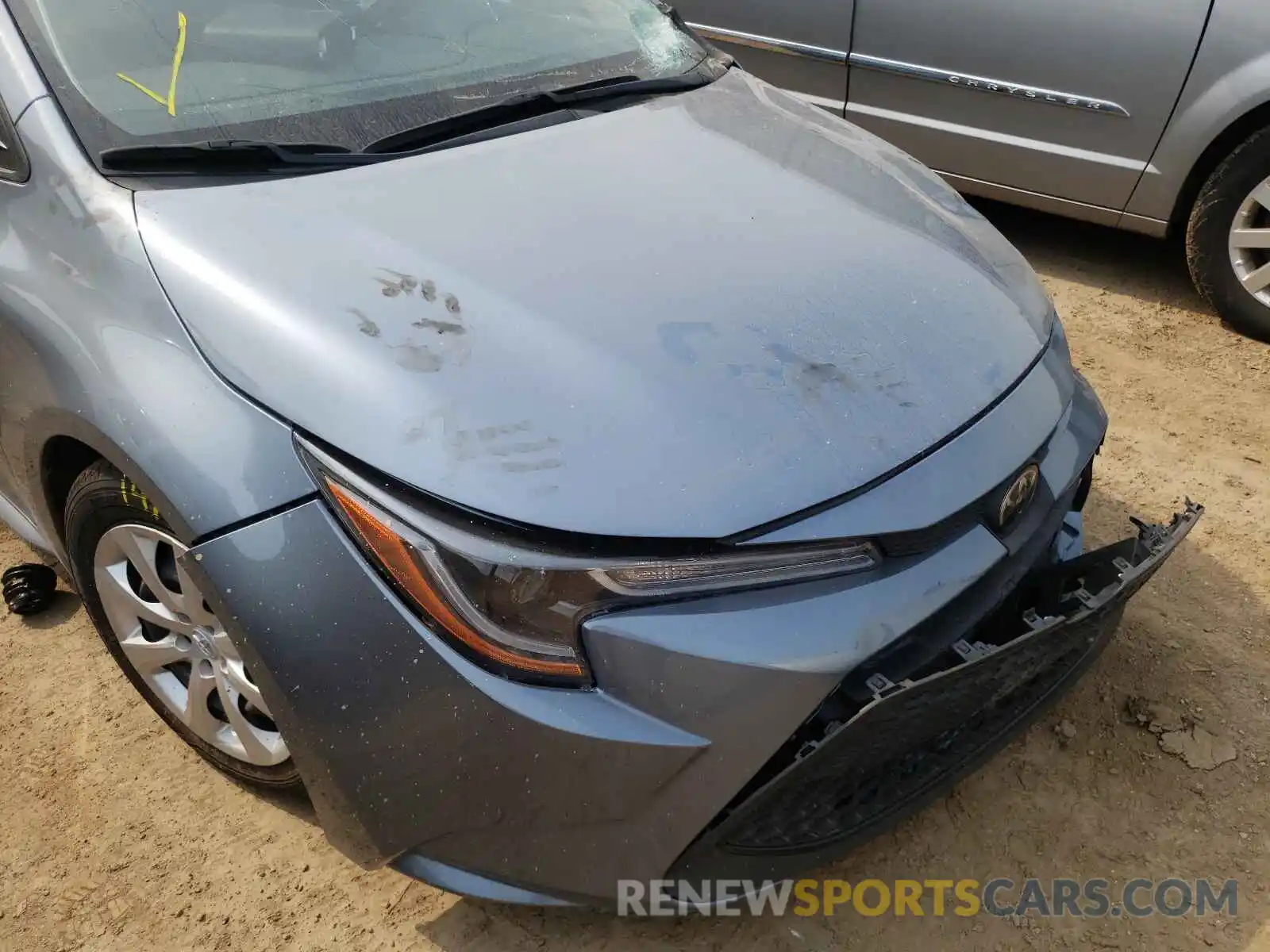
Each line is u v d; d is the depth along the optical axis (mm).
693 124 2164
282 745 1771
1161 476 2885
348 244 1596
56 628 2457
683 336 1515
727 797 1372
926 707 1444
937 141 3930
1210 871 1881
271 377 1438
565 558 1317
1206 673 2271
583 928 1776
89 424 1548
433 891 1852
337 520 1382
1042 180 3787
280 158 1766
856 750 1424
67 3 1862
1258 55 3213
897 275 1766
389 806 1434
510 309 1515
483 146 1929
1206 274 3562
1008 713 1787
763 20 4078
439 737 1373
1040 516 1662
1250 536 2660
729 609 1351
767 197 1914
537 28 2340
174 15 1926
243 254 1558
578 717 1332
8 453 1922
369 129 1897
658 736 1336
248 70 1924
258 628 1395
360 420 1383
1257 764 2072
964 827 1961
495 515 1316
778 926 1786
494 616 1333
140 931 1803
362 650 1366
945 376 1604
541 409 1390
